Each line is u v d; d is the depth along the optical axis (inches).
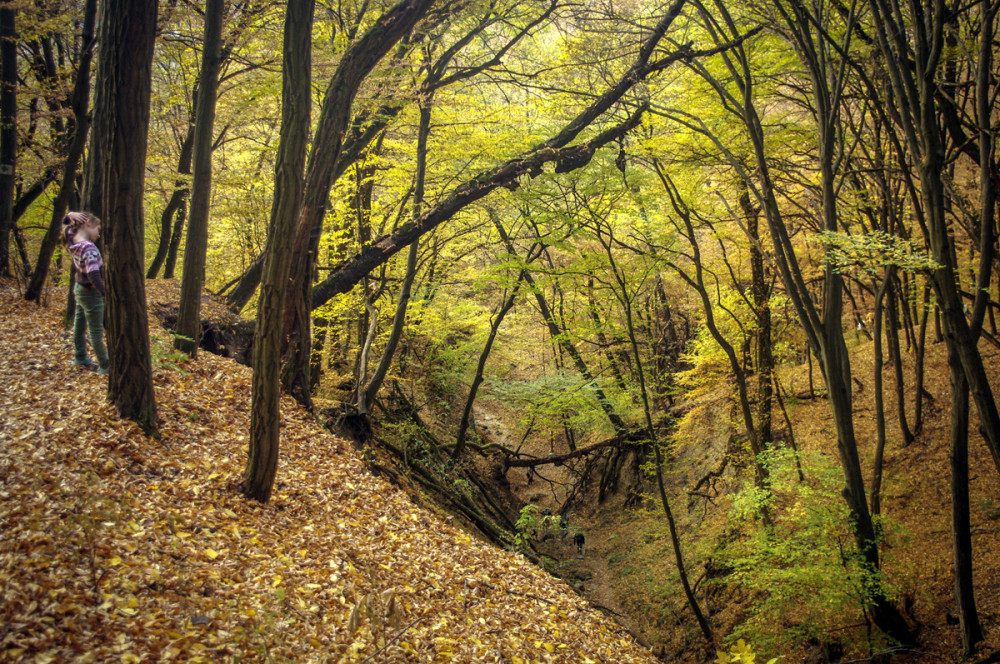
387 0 536.7
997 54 392.2
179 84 628.1
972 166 528.7
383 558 270.5
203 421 313.1
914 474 498.3
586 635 294.7
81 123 404.8
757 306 576.1
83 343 312.8
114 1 238.2
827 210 387.5
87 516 186.4
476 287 637.3
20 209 499.8
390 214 709.9
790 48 466.3
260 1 468.1
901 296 602.9
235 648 169.3
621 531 776.9
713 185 601.6
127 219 258.4
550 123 684.1
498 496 810.2
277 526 255.6
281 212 254.1
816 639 417.7
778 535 467.5
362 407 492.7
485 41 638.5
